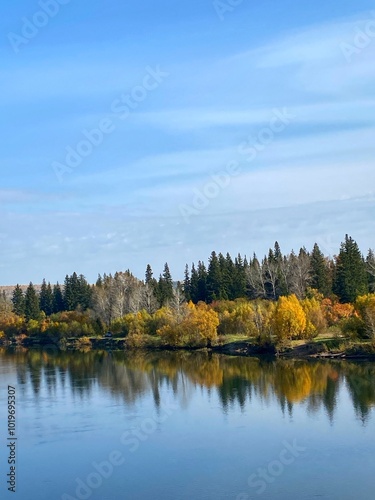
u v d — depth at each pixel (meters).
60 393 62.66
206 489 34.81
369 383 59.62
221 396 57.50
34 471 38.91
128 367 81.81
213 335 101.19
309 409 50.41
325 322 92.62
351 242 114.75
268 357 84.31
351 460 38.03
